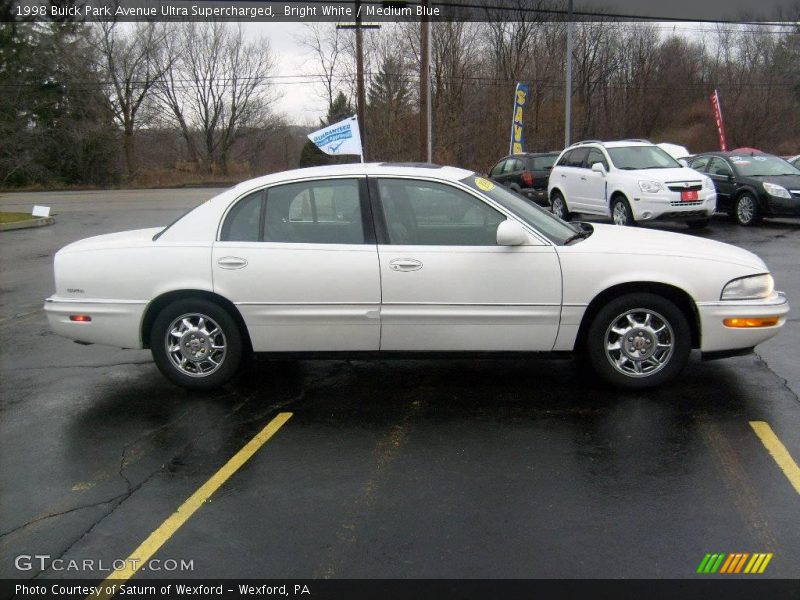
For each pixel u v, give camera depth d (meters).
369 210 5.38
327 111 51.25
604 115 54.84
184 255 5.44
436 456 4.47
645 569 3.25
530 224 5.34
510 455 4.45
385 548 3.47
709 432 4.70
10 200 34.41
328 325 5.39
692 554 3.35
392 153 42.34
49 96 47.44
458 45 43.28
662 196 13.62
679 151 24.34
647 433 4.72
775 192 14.72
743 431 4.70
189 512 3.88
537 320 5.28
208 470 4.38
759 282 5.26
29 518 3.88
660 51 54.88
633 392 5.43
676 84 54.41
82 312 5.54
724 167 16.05
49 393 5.86
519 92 28.53
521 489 4.02
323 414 5.24
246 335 5.57
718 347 5.27
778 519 3.64
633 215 13.98
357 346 5.44
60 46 47.53
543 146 48.72
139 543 3.60
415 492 4.02
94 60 48.91
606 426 4.85
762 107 51.69
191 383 5.62
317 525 3.70
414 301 5.29
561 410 5.16
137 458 4.59
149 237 5.73
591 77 54.25
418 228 5.38
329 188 5.45
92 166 49.12
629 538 3.50
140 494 4.11
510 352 5.39
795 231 14.32
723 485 4.00
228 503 3.96
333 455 4.54
